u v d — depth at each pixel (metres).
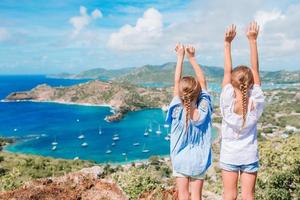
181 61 5.73
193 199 5.42
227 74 5.52
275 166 15.84
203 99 5.40
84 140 160.62
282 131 185.50
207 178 24.39
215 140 127.81
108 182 7.76
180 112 5.37
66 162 93.12
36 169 75.94
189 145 5.39
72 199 7.25
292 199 15.06
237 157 5.34
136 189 10.05
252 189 5.43
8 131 182.12
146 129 189.25
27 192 7.28
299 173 15.13
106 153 136.12
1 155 96.69
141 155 133.00
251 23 5.46
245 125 5.25
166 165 106.44
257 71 5.48
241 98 5.26
